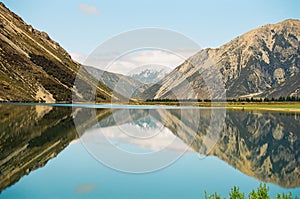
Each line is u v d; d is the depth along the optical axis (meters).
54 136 33.41
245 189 17.38
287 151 31.72
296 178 19.83
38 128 40.50
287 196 15.08
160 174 18.00
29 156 24.23
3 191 16.69
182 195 15.63
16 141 31.44
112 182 16.95
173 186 16.44
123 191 15.88
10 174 19.47
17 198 15.72
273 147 34.19
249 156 27.11
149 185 16.31
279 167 23.48
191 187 16.52
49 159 22.83
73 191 16.11
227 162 22.09
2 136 34.66
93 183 16.69
